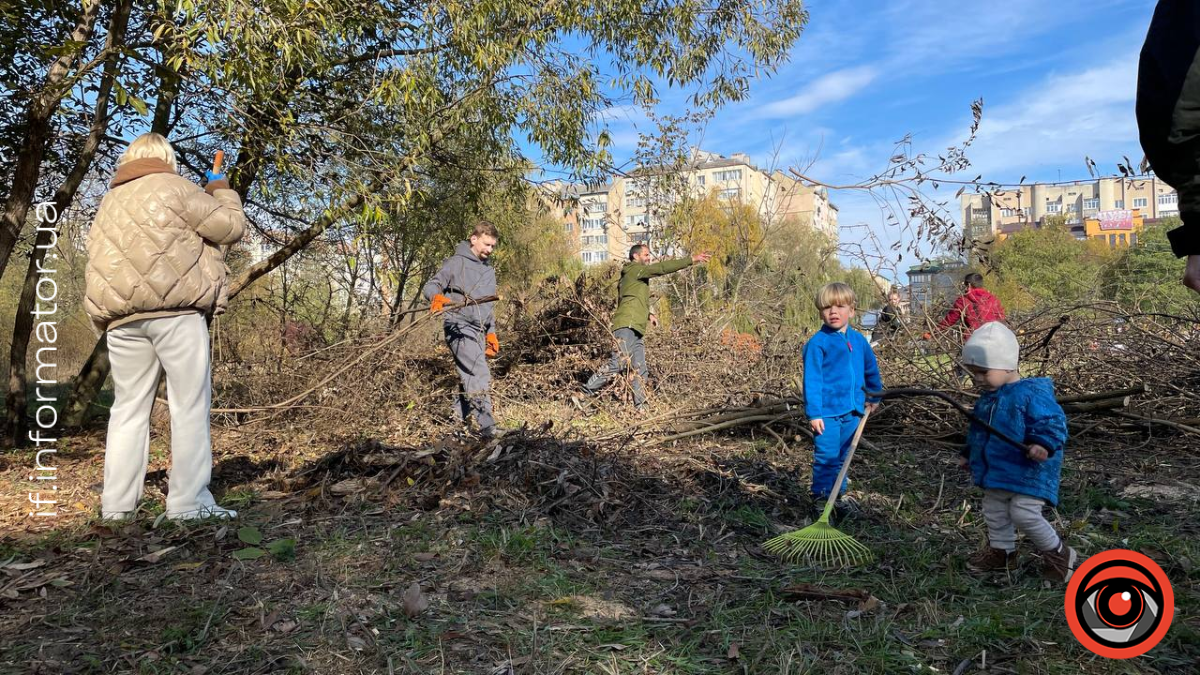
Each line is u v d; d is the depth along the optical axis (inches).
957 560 138.9
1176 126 69.8
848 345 174.9
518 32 303.3
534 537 145.0
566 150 335.0
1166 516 167.0
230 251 368.2
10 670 93.6
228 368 274.4
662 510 170.2
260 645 100.2
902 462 223.9
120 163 152.9
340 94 281.3
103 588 119.4
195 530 146.7
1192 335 271.0
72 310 410.0
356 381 256.2
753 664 96.2
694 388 310.8
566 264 740.0
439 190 380.2
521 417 295.0
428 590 120.6
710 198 497.0
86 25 231.5
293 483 186.2
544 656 98.0
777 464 221.0
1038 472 125.6
